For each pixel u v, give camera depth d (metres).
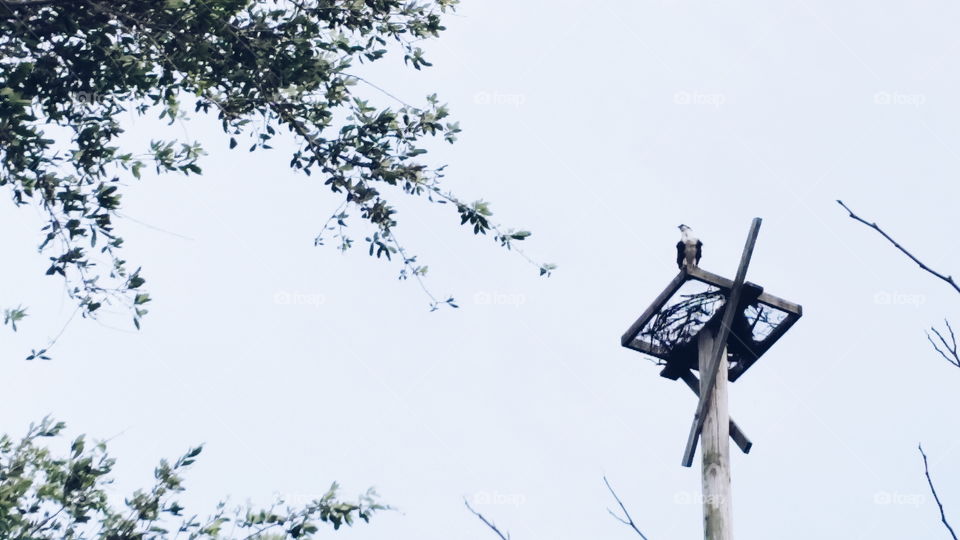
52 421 13.30
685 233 13.80
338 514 13.59
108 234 12.55
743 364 13.37
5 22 12.42
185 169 13.32
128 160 13.01
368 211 14.12
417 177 14.12
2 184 12.43
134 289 12.47
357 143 14.05
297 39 13.52
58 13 12.50
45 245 12.45
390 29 14.30
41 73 12.82
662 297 12.75
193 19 12.83
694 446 12.20
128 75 13.01
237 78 13.40
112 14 12.71
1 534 11.78
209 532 13.18
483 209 14.14
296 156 14.07
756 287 12.45
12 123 11.96
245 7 13.51
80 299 12.35
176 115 13.79
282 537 13.31
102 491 13.12
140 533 13.04
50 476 12.90
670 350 13.25
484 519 5.50
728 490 11.85
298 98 13.91
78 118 13.32
